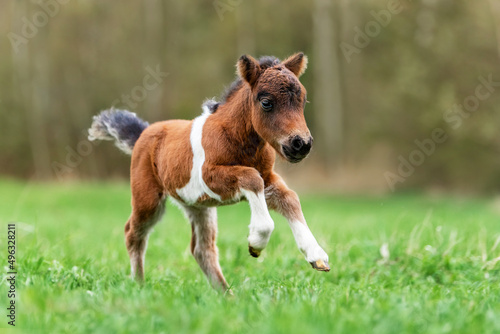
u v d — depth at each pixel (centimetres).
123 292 508
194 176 588
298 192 2656
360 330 390
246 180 537
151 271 707
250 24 3138
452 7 3033
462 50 2977
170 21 3200
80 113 3238
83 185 2666
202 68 3148
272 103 527
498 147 2948
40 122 3244
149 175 661
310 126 3147
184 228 1147
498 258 684
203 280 668
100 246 906
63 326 426
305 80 3152
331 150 3050
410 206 2153
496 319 421
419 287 614
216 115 588
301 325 391
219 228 1209
